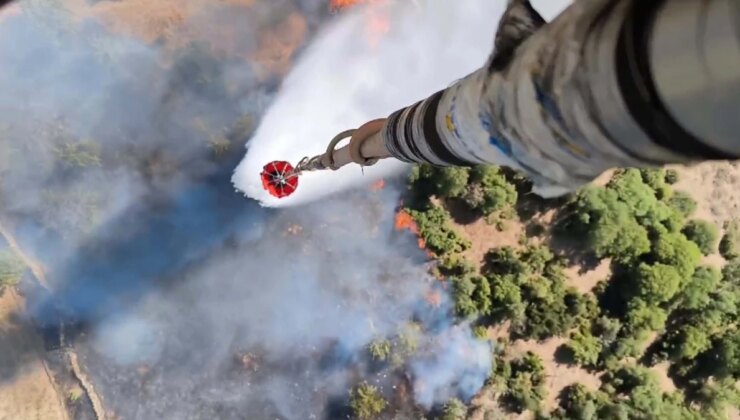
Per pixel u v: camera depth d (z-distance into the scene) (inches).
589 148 247.0
